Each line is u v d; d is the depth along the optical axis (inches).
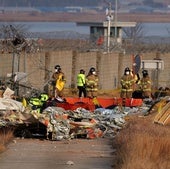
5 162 2699.3
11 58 5447.8
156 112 4111.7
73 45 7180.1
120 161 2605.8
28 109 3878.0
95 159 2797.7
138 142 2790.4
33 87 5064.0
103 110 4210.1
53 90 4995.1
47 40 6998.0
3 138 3213.6
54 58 5856.3
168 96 4653.1
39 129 3521.2
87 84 4928.6
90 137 3518.7
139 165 2456.9
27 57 5521.7
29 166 2610.7
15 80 4916.3
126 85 4909.0
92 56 6200.8
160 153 2664.9
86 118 3688.5
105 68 6235.2
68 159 2790.4
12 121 3511.3
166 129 3535.9
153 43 7539.4
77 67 6067.9
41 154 2930.6
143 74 5103.3
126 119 3858.3
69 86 5994.1
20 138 3469.5
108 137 3558.1
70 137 3472.0
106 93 5689.0
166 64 6574.8
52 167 2596.0
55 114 3767.2
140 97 5044.3
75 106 4372.5
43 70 5639.8
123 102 4660.4
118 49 7214.6
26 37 5644.7
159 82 6338.6
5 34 5354.3
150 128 3486.7
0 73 5462.6
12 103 3754.9
